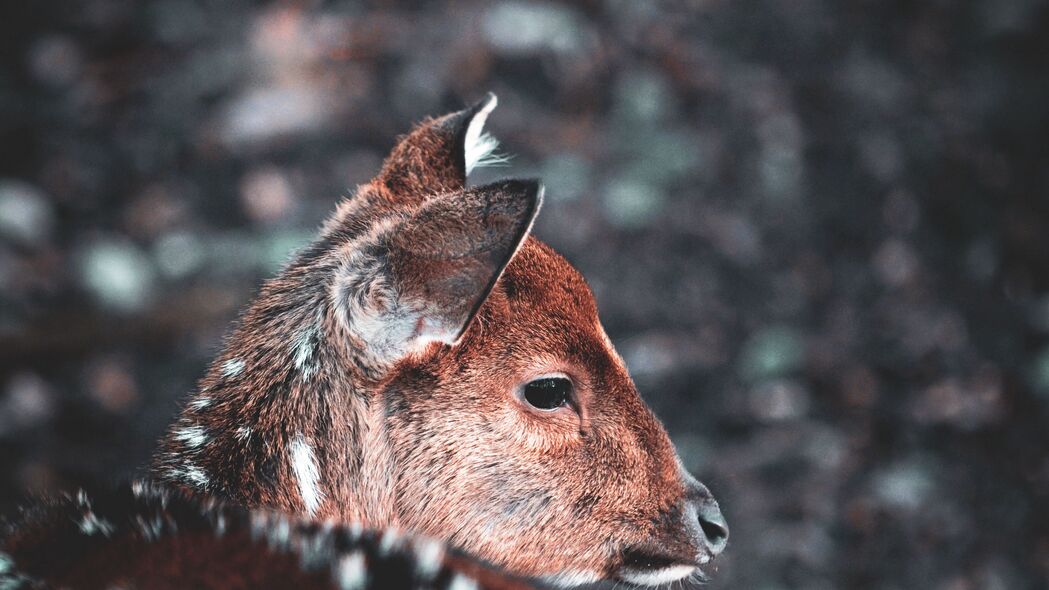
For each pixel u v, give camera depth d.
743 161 13.16
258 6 13.80
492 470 5.36
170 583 3.81
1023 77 14.64
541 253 5.70
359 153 12.66
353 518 5.15
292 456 5.13
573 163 12.61
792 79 14.16
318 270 5.34
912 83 14.40
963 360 11.92
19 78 13.20
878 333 12.05
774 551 10.28
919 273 12.58
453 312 4.80
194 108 13.02
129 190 12.42
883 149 13.55
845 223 12.89
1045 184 13.48
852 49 14.66
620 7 13.96
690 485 5.95
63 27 13.66
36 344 10.87
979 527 10.70
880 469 11.02
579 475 5.59
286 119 12.71
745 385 11.42
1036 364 11.80
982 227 12.98
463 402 5.28
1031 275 12.71
